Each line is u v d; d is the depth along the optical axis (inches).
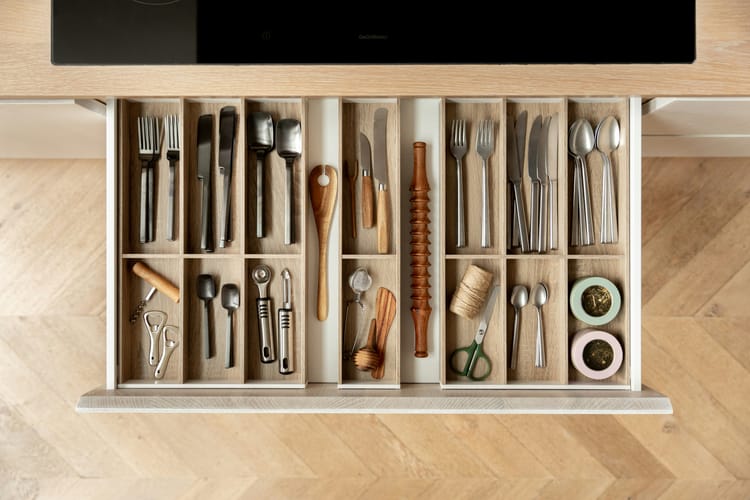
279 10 48.9
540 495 70.3
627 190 53.1
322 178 55.7
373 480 70.3
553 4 48.8
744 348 70.4
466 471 70.4
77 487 70.1
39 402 69.8
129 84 50.1
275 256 53.4
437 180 55.9
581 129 54.8
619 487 70.3
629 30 48.7
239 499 70.2
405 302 56.2
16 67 49.9
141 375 55.6
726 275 70.4
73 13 49.1
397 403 50.1
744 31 49.7
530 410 49.9
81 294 70.0
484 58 49.1
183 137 53.1
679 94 49.7
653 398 50.6
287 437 70.4
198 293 55.3
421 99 55.7
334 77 50.2
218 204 56.0
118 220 53.2
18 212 70.0
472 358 55.1
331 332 55.6
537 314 55.6
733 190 70.6
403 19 49.0
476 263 55.9
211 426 70.4
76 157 69.6
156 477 70.2
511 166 55.2
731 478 70.2
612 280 55.5
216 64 49.2
